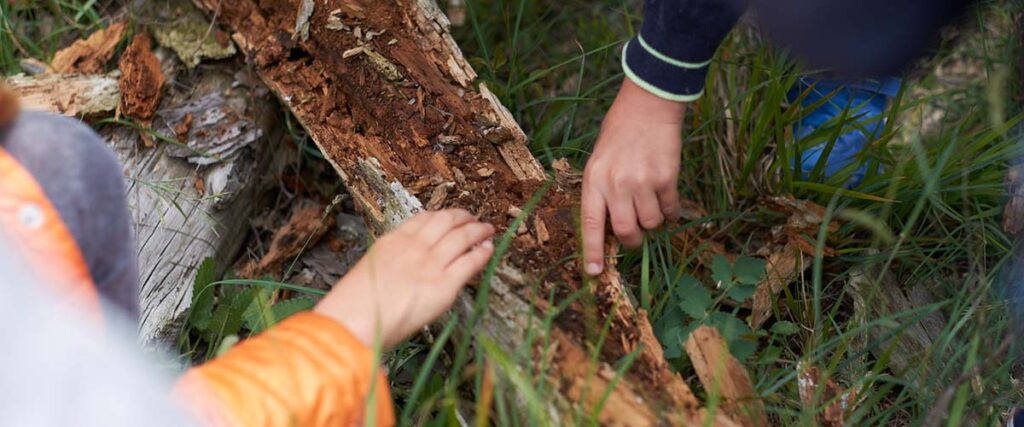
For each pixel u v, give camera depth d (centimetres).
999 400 60
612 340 53
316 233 75
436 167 63
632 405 50
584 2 96
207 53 78
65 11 88
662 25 55
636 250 69
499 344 53
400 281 49
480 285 55
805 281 71
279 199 80
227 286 71
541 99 78
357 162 65
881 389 59
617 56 89
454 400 51
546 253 57
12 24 86
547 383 51
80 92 74
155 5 81
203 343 68
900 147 79
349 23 71
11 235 40
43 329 37
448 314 56
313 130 68
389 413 47
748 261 65
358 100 68
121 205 48
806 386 57
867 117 79
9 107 42
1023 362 64
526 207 55
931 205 71
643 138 58
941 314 68
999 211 70
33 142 43
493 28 92
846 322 68
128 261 49
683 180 79
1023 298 63
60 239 42
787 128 75
